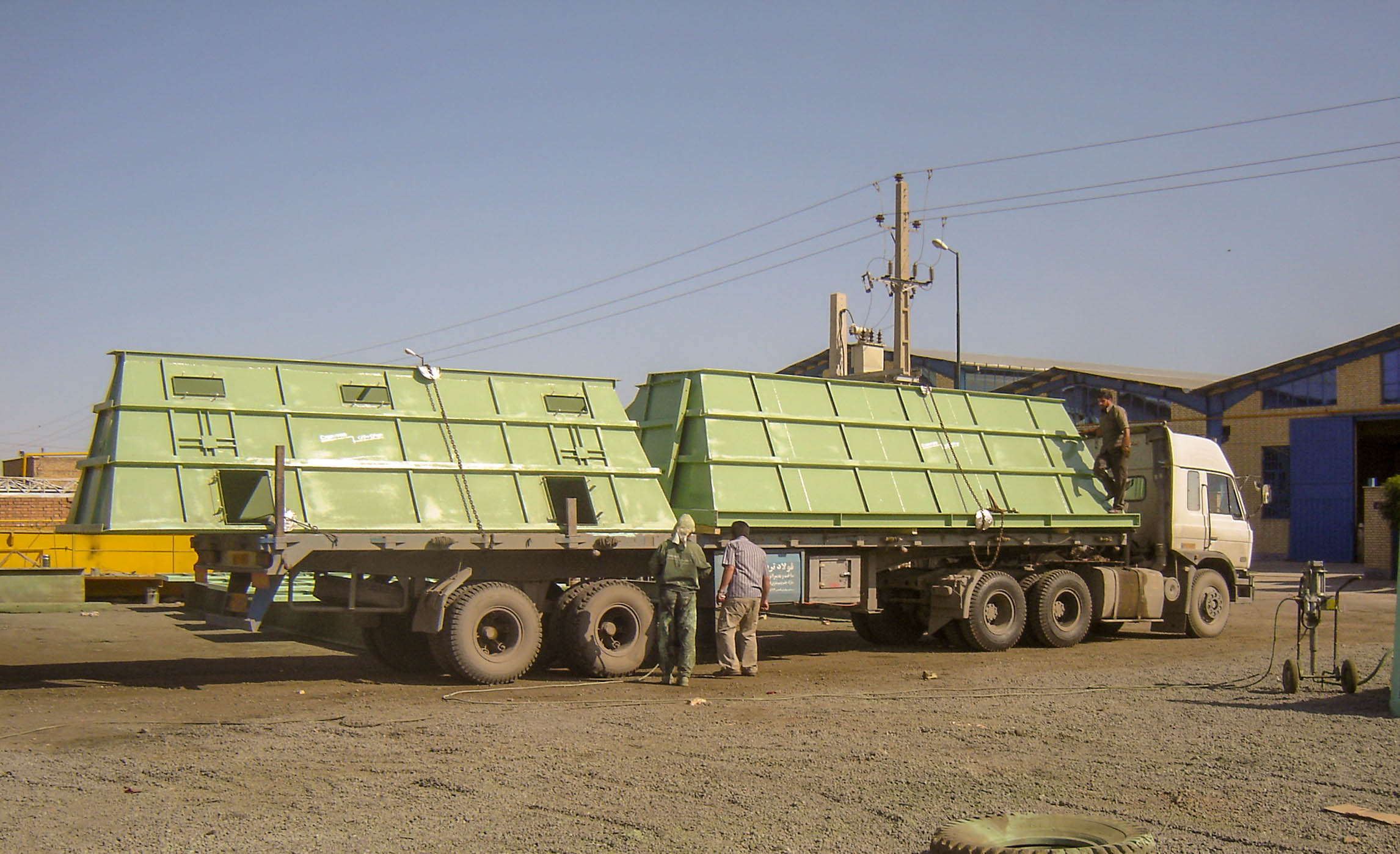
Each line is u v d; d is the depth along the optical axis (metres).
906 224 35.00
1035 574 18.53
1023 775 8.54
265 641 18.67
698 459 15.57
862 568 17.06
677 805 7.68
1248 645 18.55
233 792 8.02
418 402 13.97
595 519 14.52
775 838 6.89
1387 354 43.34
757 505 15.61
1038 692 12.84
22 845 6.73
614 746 9.59
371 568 13.27
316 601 13.84
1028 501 18.61
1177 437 20.30
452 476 13.80
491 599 13.52
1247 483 46.91
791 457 16.19
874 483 16.95
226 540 13.48
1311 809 7.55
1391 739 9.90
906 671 15.03
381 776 8.51
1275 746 9.58
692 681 13.96
